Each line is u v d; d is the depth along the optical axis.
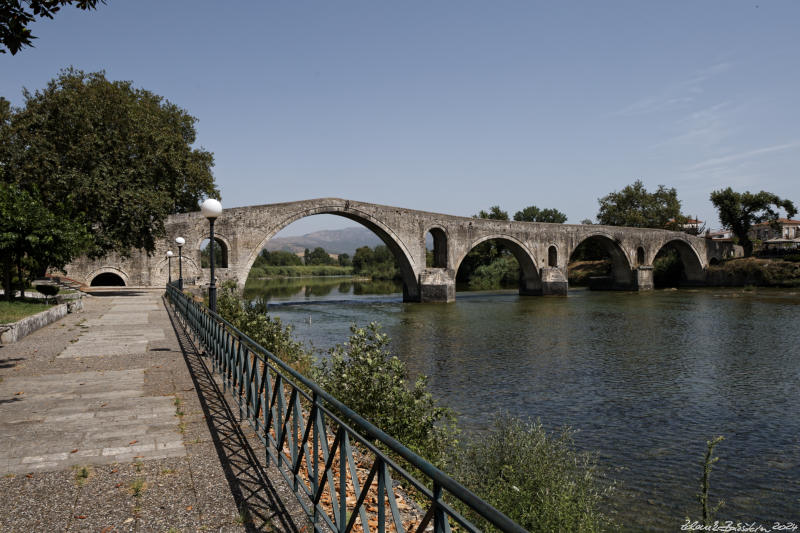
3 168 25.59
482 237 53.25
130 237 28.39
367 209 45.16
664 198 83.56
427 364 19.89
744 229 80.06
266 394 5.56
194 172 35.12
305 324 31.92
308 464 4.28
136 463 5.47
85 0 7.41
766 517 8.23
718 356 21.59
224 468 5.36
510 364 19.89
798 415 13.55
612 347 23.75
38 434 6.32
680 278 75.19
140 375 9.41
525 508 6.81
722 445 11.37
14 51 7.44
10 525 4.18
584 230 61.12
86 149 26.28
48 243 19.53
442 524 2.34
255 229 39.88
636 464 10.26
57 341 13.12
